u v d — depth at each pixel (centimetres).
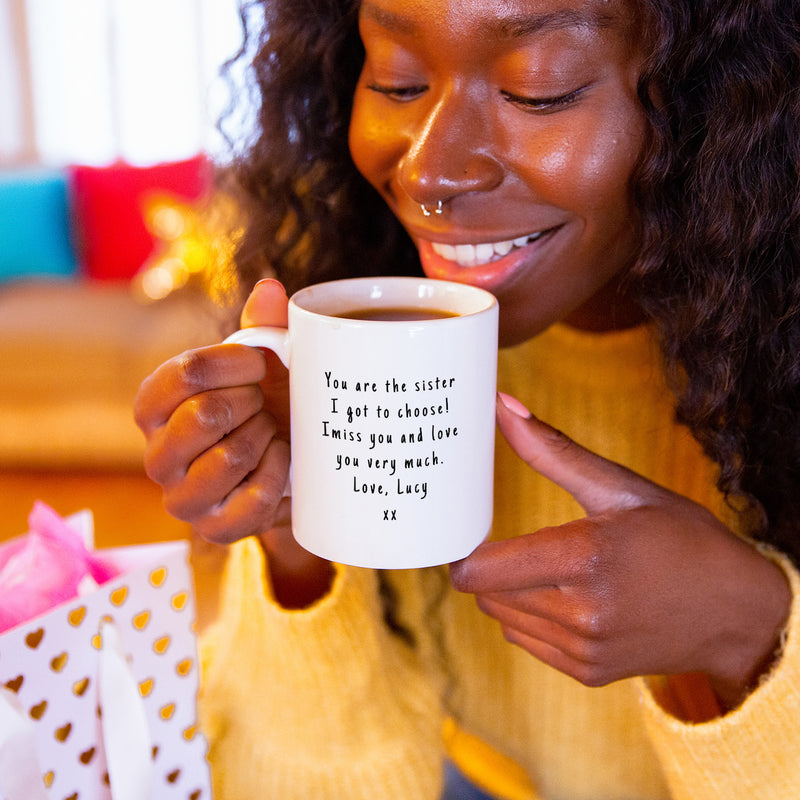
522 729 109
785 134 74
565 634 67
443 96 70
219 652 96
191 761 69
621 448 100
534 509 104
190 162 370
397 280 69
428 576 103
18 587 62
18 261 356
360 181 97
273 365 73
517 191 73
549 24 66
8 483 276
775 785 71
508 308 81
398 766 90
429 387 58
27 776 54
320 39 91
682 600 66
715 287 77
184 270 311
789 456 84
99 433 281
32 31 450
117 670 59
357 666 88
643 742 103
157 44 453
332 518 61
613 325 95
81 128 468
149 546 68
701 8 69
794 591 70
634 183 73
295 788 90
